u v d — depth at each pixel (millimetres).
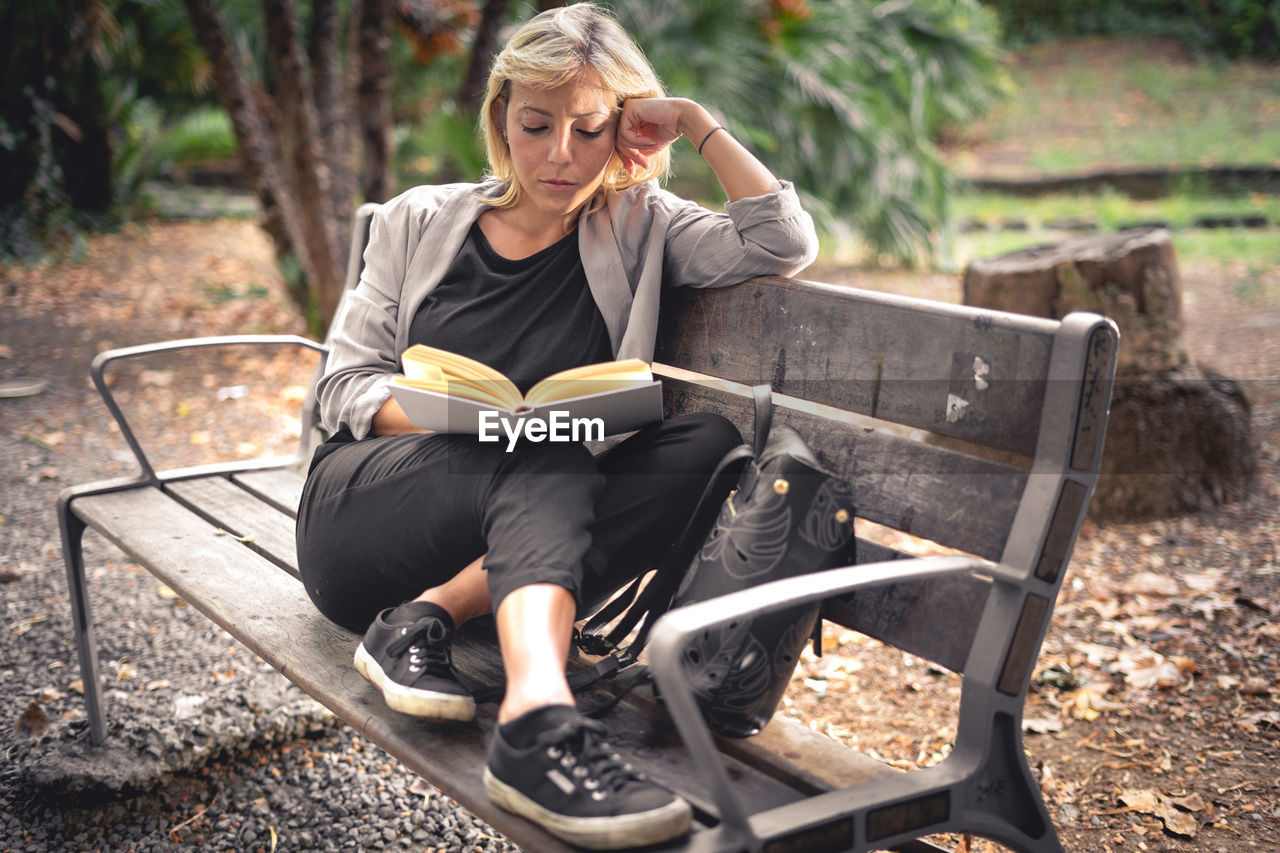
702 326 1990
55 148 10578
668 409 2053
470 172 5941
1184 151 13367
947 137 15414
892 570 1361
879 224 9195
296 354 6293
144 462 2506
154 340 6637
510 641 1373
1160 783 2291
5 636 3006
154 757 2328
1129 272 3691
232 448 4719
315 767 2426
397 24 6957
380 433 1832
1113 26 19734
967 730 1480
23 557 3539
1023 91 17484
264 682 2602
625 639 1918
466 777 1392
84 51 10156
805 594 1271
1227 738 2432
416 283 1903
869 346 1693
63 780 2262
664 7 7980
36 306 7500
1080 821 2191
